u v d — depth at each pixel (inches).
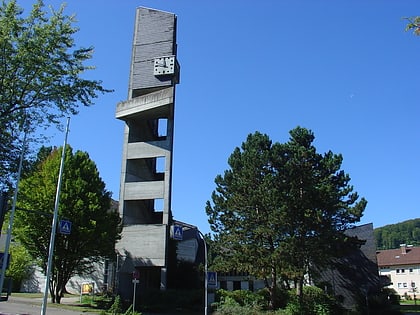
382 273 3440.0
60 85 839.1
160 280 1626.5
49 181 1327.5
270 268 1243.2
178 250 2009.1
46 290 761.0
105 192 1453.0
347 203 1294.3
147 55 1930.4
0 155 817.5
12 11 798.5
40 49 812.0
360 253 1702.8
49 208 1283.2
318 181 1293.1
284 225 1202.6
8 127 815.1
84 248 1323.8
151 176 1919.3
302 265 1209.4
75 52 854.5
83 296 1551.4
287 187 1246.9
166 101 1768.0
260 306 1219.9
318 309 1229.1
